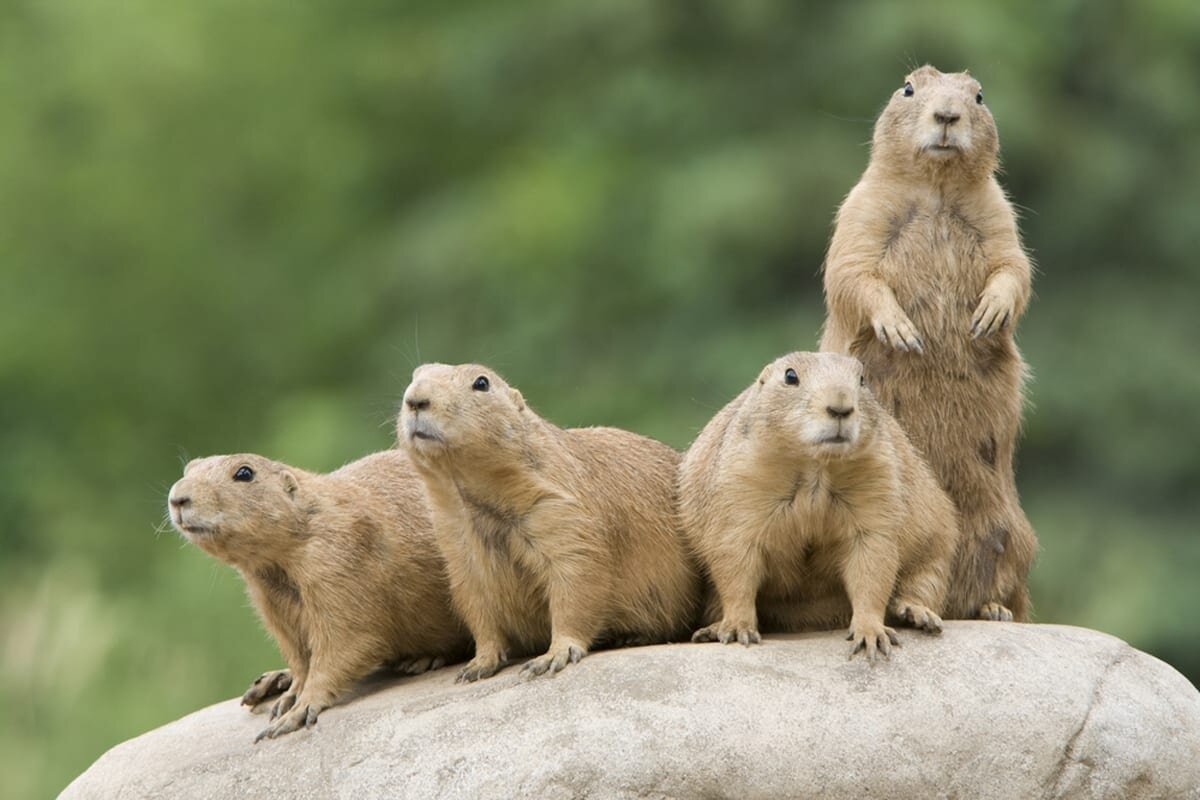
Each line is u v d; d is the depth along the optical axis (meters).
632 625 8.98
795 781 7.84
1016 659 8.32
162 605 17.23
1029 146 19.59
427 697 8.37
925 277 9.59
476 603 8.77
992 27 19.69
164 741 8.77
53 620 16.56
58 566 18.41
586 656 8.49
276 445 20.61
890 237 9.70
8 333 26.06
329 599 8.76
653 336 21.23
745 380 19.39
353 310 24.45
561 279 21.98
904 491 8.66
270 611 9.05
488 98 25.03
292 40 26.78
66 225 26.48
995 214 9.69
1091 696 8.23
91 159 26.70
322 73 26.73
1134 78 20.86
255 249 26.67
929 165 9.59
